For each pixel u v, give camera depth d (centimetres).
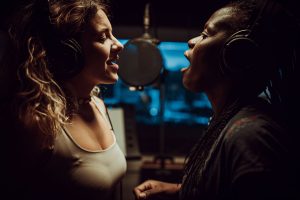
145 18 176
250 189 95
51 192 117
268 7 112
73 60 117
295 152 101
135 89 160
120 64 157
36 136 115
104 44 124
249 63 108
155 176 212
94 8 122
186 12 234
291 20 113
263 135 98
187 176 120
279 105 116
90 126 129
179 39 236
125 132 239
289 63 114
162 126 228
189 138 289
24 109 115
